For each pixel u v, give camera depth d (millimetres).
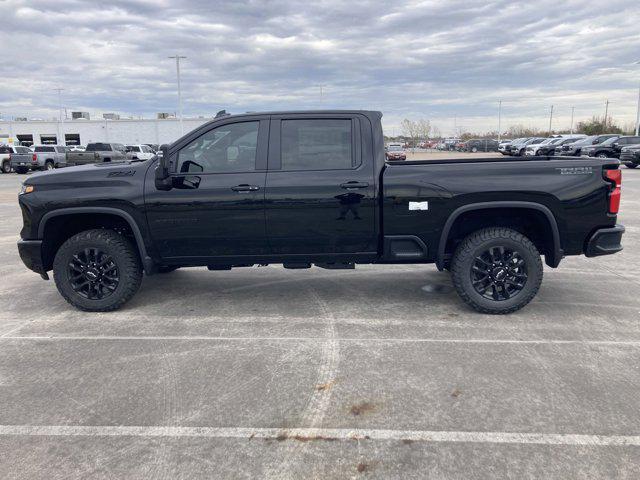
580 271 6949
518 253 5000
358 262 5250
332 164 5016
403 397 3496
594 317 5055
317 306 5492
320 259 5188
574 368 3910
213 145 5059
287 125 5043
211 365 4023
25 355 4254
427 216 4977
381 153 5035
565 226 4961
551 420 3197
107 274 5289
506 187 4883
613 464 2775
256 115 5059
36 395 3588
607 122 80250
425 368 3932
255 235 5066
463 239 5230
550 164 4906
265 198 4965
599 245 4996
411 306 5461
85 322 5051
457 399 3463
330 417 3262
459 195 4910
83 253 5266
